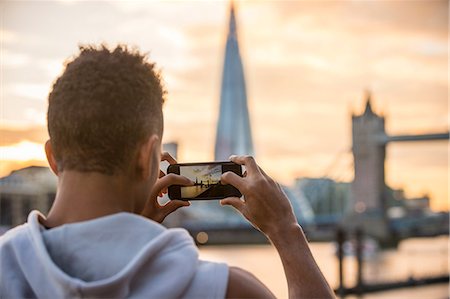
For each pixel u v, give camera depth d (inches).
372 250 1924.2
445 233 2135.8
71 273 40.6
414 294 1304.1
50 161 45.0
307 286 45.9
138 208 44.8
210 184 51.6
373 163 2365.9
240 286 41.9
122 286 39.0
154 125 42.9
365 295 1290.6
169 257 40.6
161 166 54.7
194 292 40.7
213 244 1934.1
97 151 41.8
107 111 41.1
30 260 41.2
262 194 47.9
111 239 41.1
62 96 41.9
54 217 43.3
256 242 1952.5
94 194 42.5
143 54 43.9
